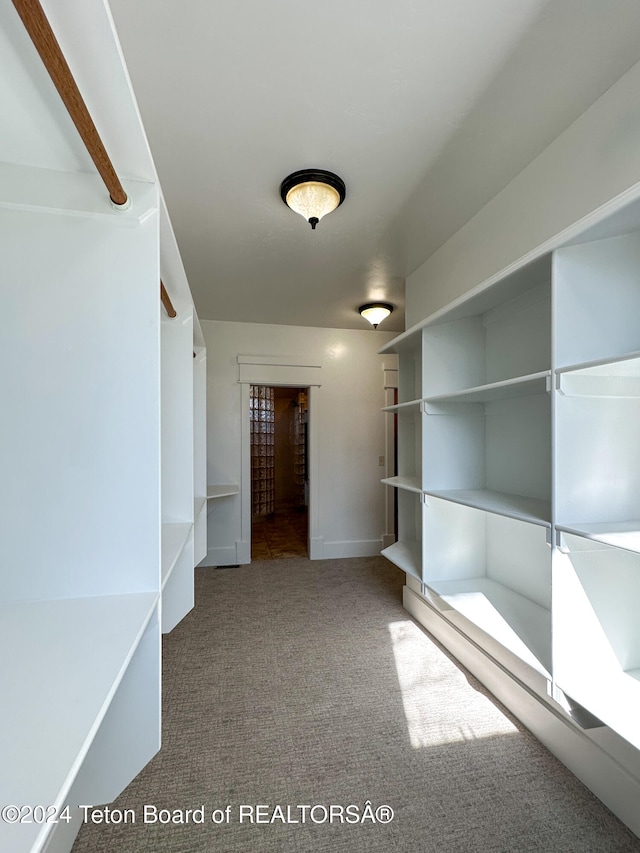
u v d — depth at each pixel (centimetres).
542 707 159
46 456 95
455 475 208
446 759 151
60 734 54
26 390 94
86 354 96
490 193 191
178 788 139
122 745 96
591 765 136
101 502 96
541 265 136
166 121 144
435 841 120
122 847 120
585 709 117
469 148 160
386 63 121
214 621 272
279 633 255
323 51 117
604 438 126
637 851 117
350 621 272
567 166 151
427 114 143
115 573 97
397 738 163
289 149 160
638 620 131
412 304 284
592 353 124
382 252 252
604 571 128
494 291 166
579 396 125
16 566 93
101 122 84
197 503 259
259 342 418
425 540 208
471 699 188
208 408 405
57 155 92
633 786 122
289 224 218
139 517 98
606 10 106
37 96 76
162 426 189
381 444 447
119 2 102
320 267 276
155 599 95
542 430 173
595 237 121
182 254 255
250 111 140
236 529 405
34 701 59
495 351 202
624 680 125
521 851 117
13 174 93
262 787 140
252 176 177
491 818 127
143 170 98
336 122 146
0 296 93
